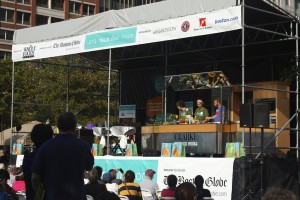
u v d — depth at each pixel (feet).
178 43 57.52
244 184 37.17
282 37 50.78
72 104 118.93
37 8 233.55
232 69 60.59
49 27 54.03
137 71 69.56
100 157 47.55
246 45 52.06
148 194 34.76
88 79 123.95
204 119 48.49
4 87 129.18
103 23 49.01
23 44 56.54
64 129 17.95
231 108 48.88
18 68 130.41
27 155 19.49
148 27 44.68
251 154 37.81
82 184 17.67
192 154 46.62
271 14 43.47
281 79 48.57
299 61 46.34
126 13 47.09
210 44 56.39
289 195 10.78
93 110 122.93
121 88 71.46
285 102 51.57
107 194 15.55
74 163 17.42
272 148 41.98
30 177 19.27
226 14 38.91
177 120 52.65
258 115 36.60
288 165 40.27
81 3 244.01
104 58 66.44
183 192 14.55
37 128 19.54
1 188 24.22
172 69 65.98
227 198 38.01
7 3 225.35
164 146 44.78
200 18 40.65
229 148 41.91
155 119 60.23
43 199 17.37
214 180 38.91
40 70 131.44
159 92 66.39
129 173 32.55
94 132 54.19
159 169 42.50
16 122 127.13
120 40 46.93
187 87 54.39
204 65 63.21
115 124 66.49
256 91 52.90
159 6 44.34
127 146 48.83
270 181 38.78
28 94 128.16
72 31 51.65
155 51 61.26
